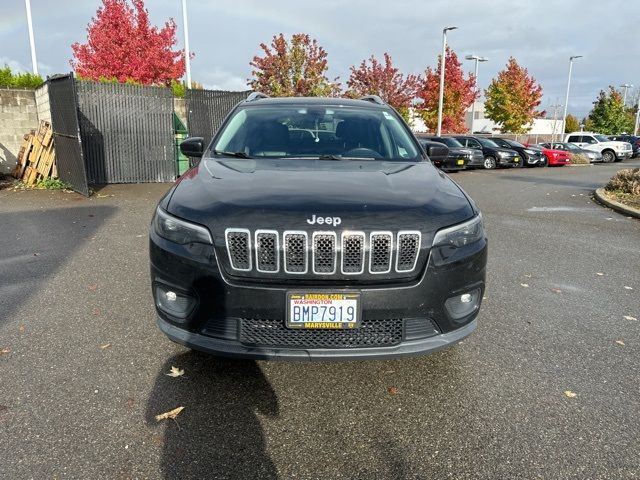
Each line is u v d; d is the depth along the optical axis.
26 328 3.75
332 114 4.29
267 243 2.57
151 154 12.34
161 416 2.68
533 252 6.41
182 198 2.89
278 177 3.11
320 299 2.54
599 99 52.62
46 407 2.75
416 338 2.73
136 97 11.97
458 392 2.98
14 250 5.91
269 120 4.18
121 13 20.77
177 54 21.64
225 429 2.60
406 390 3.00
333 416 2.73
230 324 2.66
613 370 3.29
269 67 21.69
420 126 47.16
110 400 2.83
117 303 4.27
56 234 6.74
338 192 2.84
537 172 20.98
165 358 3.32
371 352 2.63
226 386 3.00
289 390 2.97
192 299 2.71
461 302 2.84
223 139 4.02
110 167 11.99
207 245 2.63
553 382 3.12
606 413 2.79
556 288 4.96
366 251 2.58
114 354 3.37
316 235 2.55
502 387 3.05
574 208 10.28
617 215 9.50
